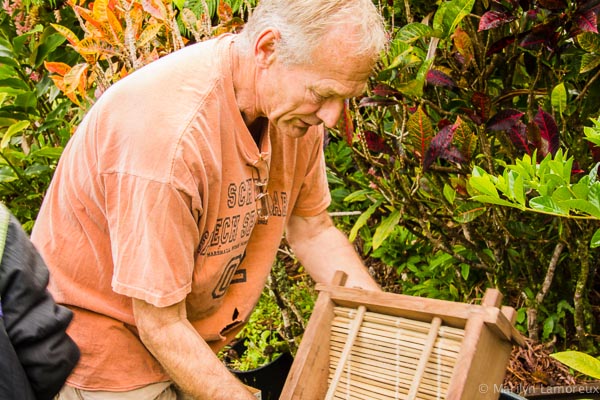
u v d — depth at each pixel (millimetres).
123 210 1330
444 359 1254
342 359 1356
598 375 1374
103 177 1356
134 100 1335
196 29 2146
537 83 2248
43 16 3047
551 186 1337
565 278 2424
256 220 1558
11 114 2643
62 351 1081
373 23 1261
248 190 1470
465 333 1214
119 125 1337
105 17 1942
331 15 1229
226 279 1554
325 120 1337
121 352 1507
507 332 1224
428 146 1896
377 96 1920
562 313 2340
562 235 2172
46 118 2662
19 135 2963
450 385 1185
